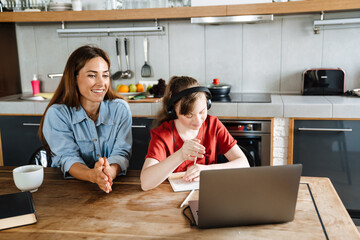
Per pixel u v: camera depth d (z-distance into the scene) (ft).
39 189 4.19
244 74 10.16
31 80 11.28
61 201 3.81
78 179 4.53
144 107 8.81
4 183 4.43
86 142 5.28
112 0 9.87
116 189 4.14
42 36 10.93
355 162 7.95
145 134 8.88
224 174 2.94
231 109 8.32
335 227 3.13
